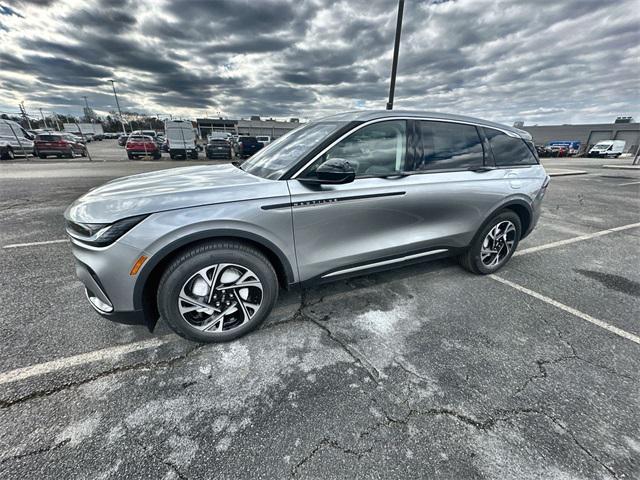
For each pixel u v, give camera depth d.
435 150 2.81
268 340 2.33
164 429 1.62
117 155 22.78
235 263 2.14
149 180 2.37
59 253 3.86
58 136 18.31
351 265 2.59
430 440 1.58
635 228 5.66
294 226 2.24
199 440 1.57
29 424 1.62
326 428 1.64
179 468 1.43
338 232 2.43
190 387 1.89
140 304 1.99
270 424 1.66
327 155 2.33
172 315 2.07
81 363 2.06
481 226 3.19
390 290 3.11
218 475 1.41
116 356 2.13
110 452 1.50
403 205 2.63
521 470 1.44
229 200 2.03
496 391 1.90
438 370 2.06
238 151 23.36
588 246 4.61
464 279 3.39
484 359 2.18
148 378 1.95
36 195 7.20
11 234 4.53
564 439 1.59
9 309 2.65
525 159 3.47
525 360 2.17
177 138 19.28
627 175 14.87
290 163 2.32
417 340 2.37
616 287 3.29
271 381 1.95
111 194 2.07
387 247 2.68
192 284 2.08
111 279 1.90
